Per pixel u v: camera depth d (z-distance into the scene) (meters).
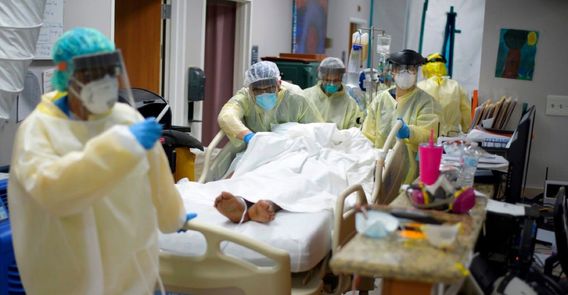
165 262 2.17
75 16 3.92
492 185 2.46
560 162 4.02
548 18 3.93
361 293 2.74
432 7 5.48
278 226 2.29
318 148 3.12
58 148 1.53
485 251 2.15
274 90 3.28
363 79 4.30
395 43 6.98
